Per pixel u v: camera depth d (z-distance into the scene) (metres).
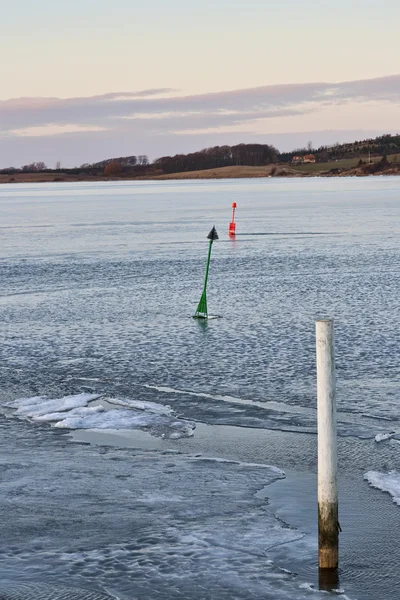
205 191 183.62
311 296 28.84
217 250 46.69
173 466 12.09
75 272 37.72
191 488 11.16
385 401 15.47
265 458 12.46
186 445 13.13
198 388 16.69
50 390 16.88
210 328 23.25
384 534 9.59
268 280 33.50
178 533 9.67
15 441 13.45
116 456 12.59
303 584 8.40
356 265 37.75
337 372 17.75
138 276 35.94
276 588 8.31
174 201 123.94
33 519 10.12
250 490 11.08
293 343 20.89
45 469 11.99
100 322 24.70
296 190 171.88
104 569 8.76
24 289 32.44
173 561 8.93
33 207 115.25
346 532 9.66
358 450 12.68
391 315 24.58
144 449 12.93
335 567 8.73
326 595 8.17
